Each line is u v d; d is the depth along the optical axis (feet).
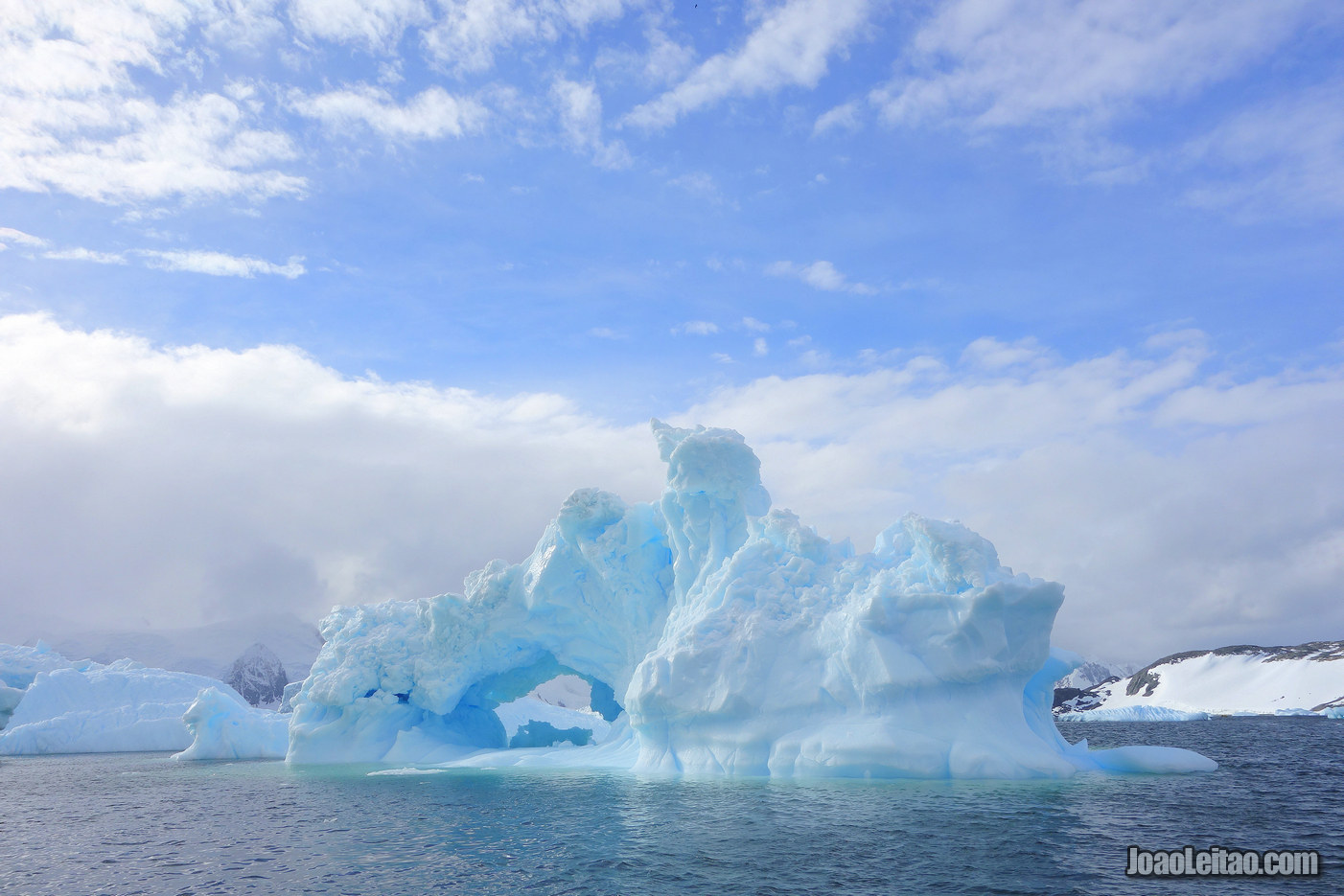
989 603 65.92
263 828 58.54
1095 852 43.50
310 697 107.45
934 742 65.87
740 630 77.05
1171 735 179.52
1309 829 49.21
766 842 46.73
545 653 112.06
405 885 41.16
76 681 179.11
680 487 93.97
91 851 52.95
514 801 65.57
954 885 38.14
